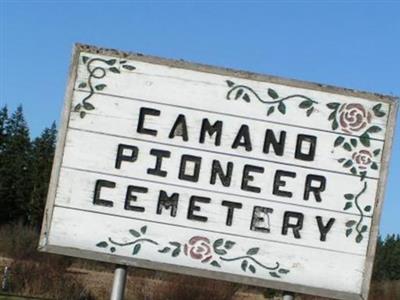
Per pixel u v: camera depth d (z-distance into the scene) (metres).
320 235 3.57
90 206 3.60
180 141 3.61
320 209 3.58
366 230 3.56
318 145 3.61
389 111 3.61
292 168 3.59
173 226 3.58
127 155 3.61
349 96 3.62
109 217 3.59
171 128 3.61
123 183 3.60
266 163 3.59
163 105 3.62
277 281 3.56
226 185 3.59
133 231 3.58
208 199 3.58
